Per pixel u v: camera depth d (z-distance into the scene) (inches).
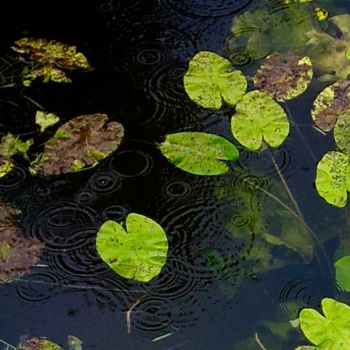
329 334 106.7
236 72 126.3
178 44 131.4
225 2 135.4
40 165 120.3
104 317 110.4
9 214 117.0
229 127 122.9
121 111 124.9
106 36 132.3
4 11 134.9
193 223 116.2
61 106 125.6
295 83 126.4
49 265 113.7
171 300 111.2
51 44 131.6
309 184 118.7
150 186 118.7
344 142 120.4
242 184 118.9
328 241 114.7
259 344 108.4
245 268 113.2
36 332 109.6
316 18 133.7
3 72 129.1
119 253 111.8
